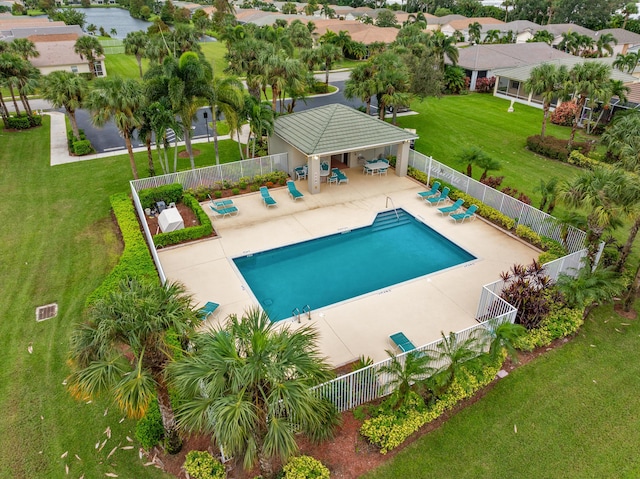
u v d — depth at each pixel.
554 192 18.28
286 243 19.78
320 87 49.00
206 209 22.75
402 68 33.09
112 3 175.00
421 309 15.69
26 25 81.94
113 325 8.39
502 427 11.40
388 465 10.37
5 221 21.55
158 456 10.57
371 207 23.00
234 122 24.58
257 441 8.41
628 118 27.08
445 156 30.28
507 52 54.16
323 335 14.41
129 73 57.94
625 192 14.70
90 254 19.02
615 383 12.76
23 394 12.30
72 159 29.62
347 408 11.59
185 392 8.18
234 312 15.60
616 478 10.20
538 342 13.91
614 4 87.25
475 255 18.89
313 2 112.38
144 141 23.53
